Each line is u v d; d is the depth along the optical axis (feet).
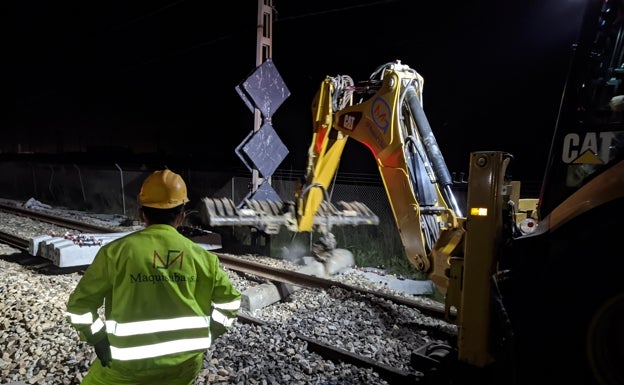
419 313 19.86
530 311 9.72
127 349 7.25
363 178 52.06
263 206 21.30
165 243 7.74
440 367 12.70
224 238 35.70
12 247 33.32
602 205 9.12
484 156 11.28
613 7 10.28
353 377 14.10
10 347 15.48
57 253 25.71
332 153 20.72
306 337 16.48
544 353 9.39
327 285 22.99
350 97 20.57
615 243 8.64
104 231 38.78
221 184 62.23
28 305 19.27
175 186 8.16
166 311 7.51
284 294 21.89
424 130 17.53
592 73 10.25
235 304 8.22
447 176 17.44
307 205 20.34
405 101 17.97
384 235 35.17
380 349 16.17
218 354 15.17
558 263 9.22
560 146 10.48
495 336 11.14
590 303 8.83
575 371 9.03
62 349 15.29
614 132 9.73
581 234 9.05
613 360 8.71
